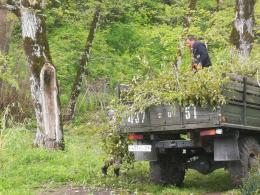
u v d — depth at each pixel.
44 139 14.61
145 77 10.56
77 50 26.25
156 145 10.34
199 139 9.87
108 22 28.02
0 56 17.48
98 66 26.19
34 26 14.80
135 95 10.27
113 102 10.76
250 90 10.04
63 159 13.12
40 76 14.70
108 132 11.07
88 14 24.81
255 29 19.23
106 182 10.86
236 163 9.88
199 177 12.02
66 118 23.20
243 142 10.05
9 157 12.52
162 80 10.19
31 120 19.78
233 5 23.20
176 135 10.75
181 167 10.77
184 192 10.05
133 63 26.36
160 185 10.61
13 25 24.55
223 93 9.23
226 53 16.44
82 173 11.56
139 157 10.62
